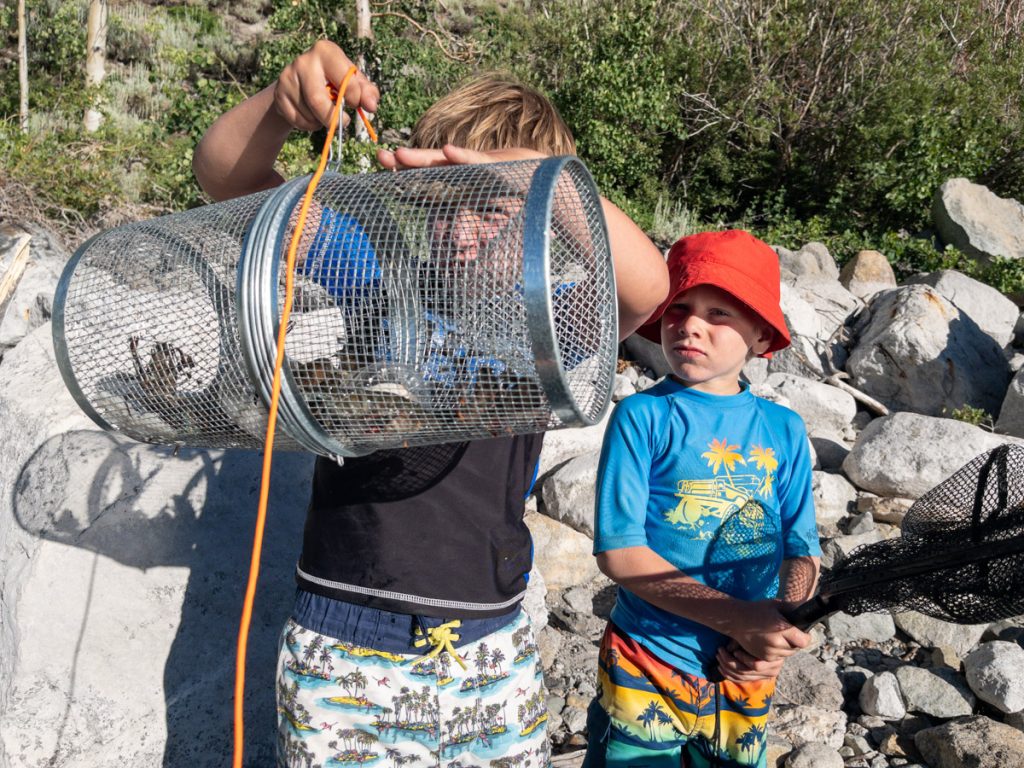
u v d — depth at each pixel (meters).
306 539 1.81
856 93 13.29
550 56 13.75
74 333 1.68
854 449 4.68
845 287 8.33
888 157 13.29
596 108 11.88
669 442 2.04
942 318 6.31
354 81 1.63
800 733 2.93
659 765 2.04
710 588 1.91
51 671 2.30
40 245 6.48
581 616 3.51
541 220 1.28
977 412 5.84
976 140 13.20
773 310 2.01
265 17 18.44
